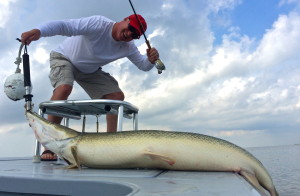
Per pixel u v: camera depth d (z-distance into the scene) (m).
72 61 3.92
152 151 2.20
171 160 2.17
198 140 2.19
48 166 2.54
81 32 3.57
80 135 2.48
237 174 1.97
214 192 1.21
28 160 3.46
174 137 2.22
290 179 3.65
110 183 1.54
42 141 2.63
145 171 2.11
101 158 2.32
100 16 3.82
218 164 2.12
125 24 3.69
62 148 2.50
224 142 2.19
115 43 3.96
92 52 3.87
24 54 2.83
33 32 2.94
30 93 2.80
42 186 1.67
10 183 1.76
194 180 1.59
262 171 2.18
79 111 3.62
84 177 1.72
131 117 3.69
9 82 2.88
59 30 3.35
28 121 2.76
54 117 3.59
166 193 1.19
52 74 3.85
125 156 2.26
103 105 3.12
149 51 3.80
